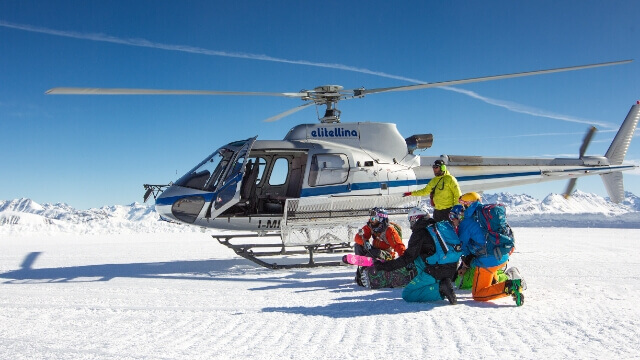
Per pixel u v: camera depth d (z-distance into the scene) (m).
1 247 12.80
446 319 4.10
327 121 8.60
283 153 8.19
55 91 6.25
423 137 8.69
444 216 6.27
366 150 8.40
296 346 3.37
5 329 4.04
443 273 4.78
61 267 8.57
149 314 4.61
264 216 7.93
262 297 5.43
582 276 6.39
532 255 8.98
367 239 6.23
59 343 3.57
